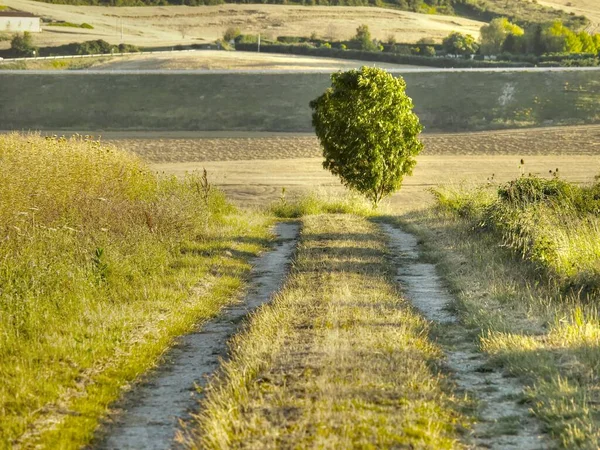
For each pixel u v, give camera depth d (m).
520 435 14.67
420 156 128.50
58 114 190.38
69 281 26.62
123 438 15.54
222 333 23.77
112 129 180.75
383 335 20.91
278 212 61.25
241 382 17.36
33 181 34.97
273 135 162.38
